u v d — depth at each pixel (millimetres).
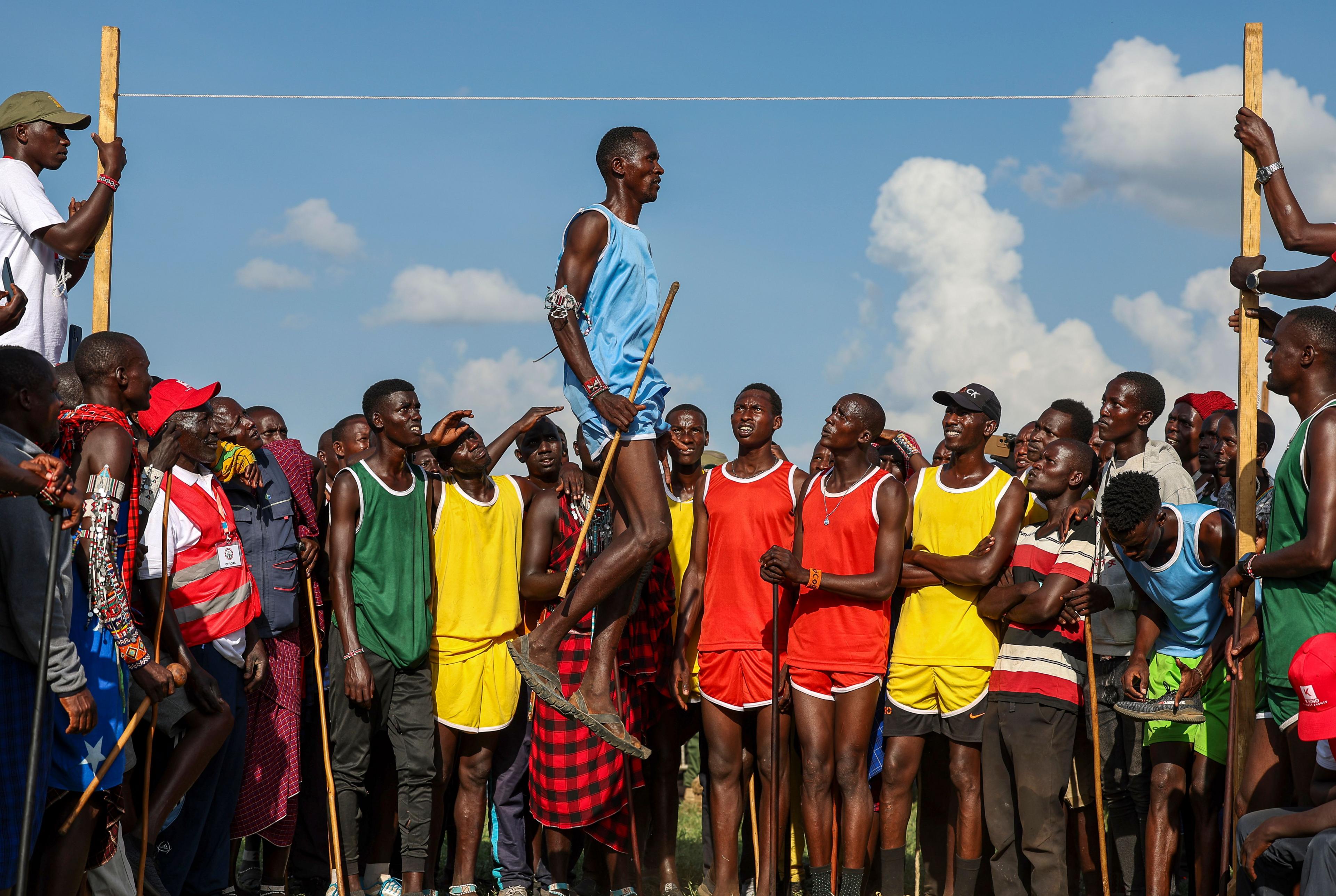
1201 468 7195
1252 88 5734
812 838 5949
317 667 6164
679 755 6746
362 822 6691
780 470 6492
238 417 6523
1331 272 5246
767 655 6168
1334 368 5078
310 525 6746
